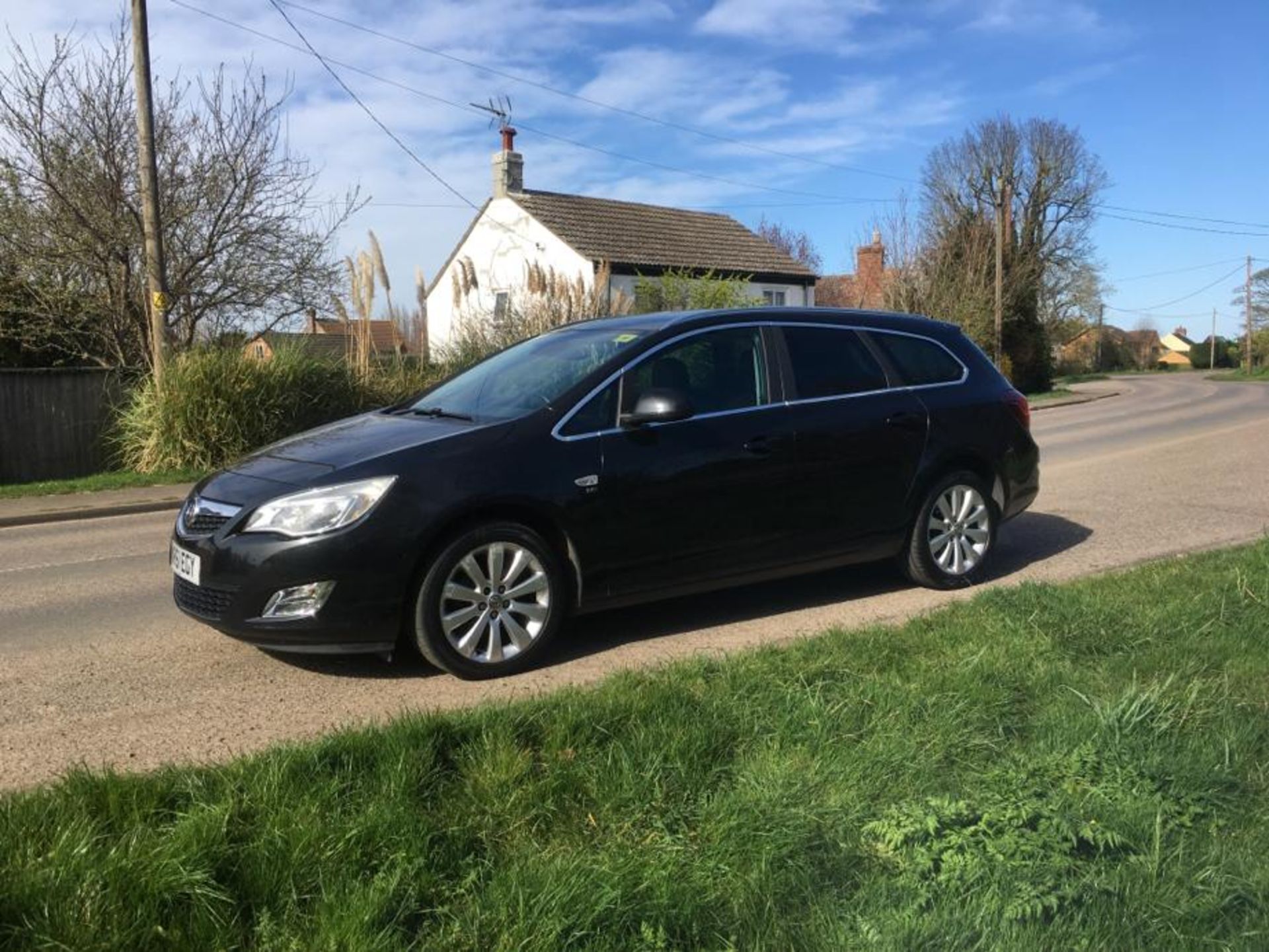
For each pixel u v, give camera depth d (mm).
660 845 2750
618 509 4848
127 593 6703
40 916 2307
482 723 3475
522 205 28500
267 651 5082
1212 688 3863
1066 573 6504
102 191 15438
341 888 2480
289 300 17281
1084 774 3129
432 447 4562
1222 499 9383
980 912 2420
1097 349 90375
